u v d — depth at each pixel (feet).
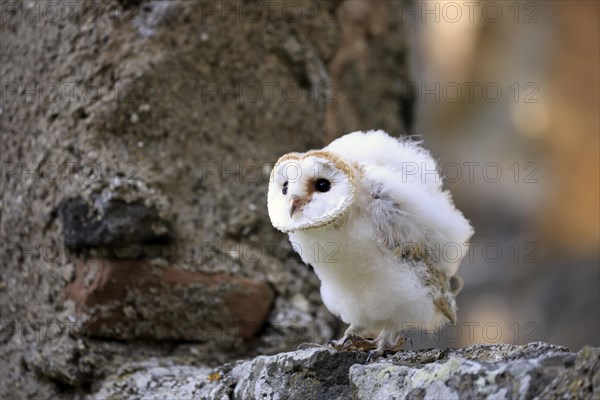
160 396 28.58
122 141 31.86
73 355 30.07
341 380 23.57
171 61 32.83
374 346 25.61
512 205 112.47
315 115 36.70
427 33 113.60
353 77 42.34
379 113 44.14
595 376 16.63
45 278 31.30
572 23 116.26
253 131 35.17
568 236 112.37
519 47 115.55
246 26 34.91
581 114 116.06
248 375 25.22
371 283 24.90
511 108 115.55
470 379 18.74
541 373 17.88
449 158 114.62
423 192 24.99
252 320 32.65
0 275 32.45
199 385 27.78
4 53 33.81
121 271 30.40
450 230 25.30
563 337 84.48
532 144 115.55
